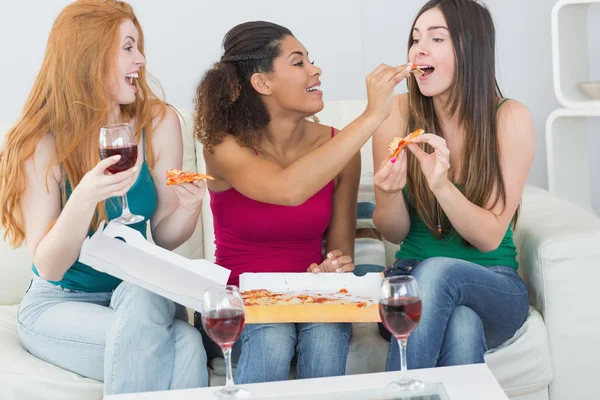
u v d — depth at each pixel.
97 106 2.05
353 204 2.33
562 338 2.15
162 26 3.37
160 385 1.85
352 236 2.33
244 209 2.21
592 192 3.50
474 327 1.88
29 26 3.27
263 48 2.17
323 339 1.88
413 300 1.46
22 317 2.03
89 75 2.03
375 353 2.05
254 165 2.13
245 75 2.19
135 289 1.88
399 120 2.30
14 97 3.32
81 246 1.88
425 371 1.59
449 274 1.89
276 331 1.89
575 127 3.26
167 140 2.20
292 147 2.29
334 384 1.54
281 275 1.94
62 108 2.03
